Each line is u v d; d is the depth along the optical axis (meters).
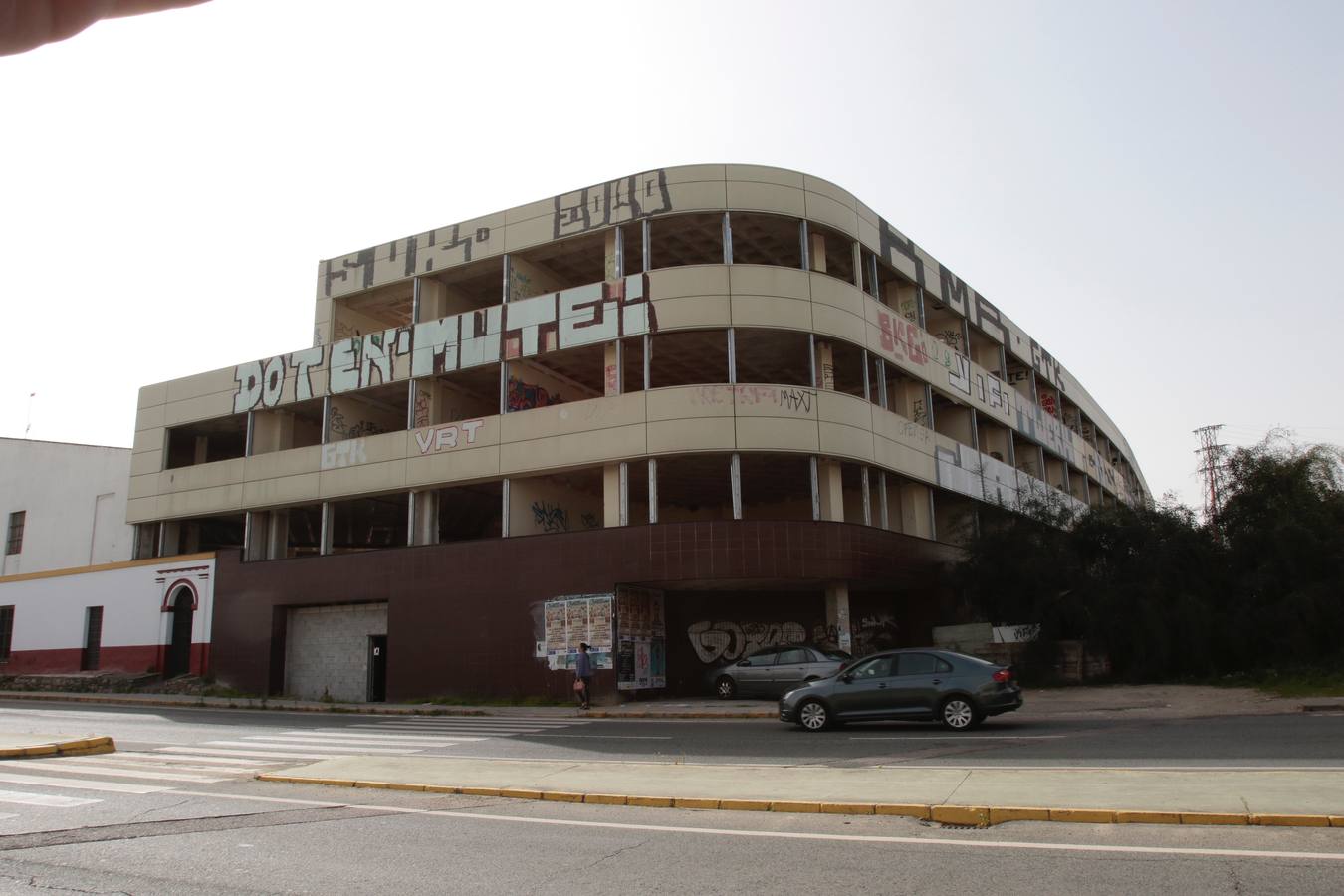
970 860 7.48
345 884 7.25
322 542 33.50
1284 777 9.96
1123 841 7.91
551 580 27.98
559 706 26.67
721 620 29.94
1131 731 15.68
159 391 38.84
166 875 7.59
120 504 42.69
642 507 37.03
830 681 17.97
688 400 27.41
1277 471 27.06
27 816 10.19
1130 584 26.86
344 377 33.91
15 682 37.97
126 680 34.84
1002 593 29.36
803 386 27.97
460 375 32.47
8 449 46.53
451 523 38.94
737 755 14.25
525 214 31.42
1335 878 6.56
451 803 10.95
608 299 29.16
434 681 29.31
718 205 28.73
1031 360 43.75
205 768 14.11
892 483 32.50
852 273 33.66
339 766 13.82
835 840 8.38
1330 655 24.02
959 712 16.84
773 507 37.06
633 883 7.12
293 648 33.47
